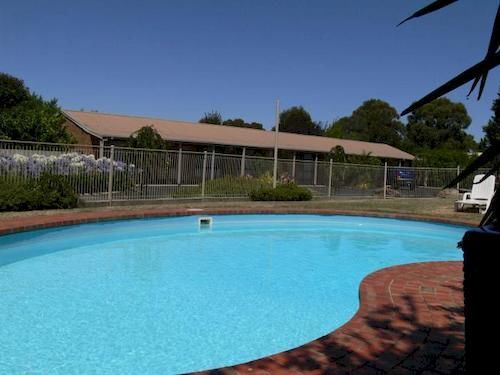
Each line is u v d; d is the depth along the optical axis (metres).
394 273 6.37
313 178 20.70
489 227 1.77
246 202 17.03
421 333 3.95
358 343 3.70
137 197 14.90
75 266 7.91
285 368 3.20
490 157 1.29
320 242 11.52
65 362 4.07
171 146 24.97
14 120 22.25
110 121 25.12
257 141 28.75
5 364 4.00
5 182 11.90
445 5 1.19
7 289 6.38
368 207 16.73
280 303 6.17
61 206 12.45
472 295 1.75
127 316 5.39
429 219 13.62
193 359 4.25
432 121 59.38
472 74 1.19
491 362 1.73
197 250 9.82
